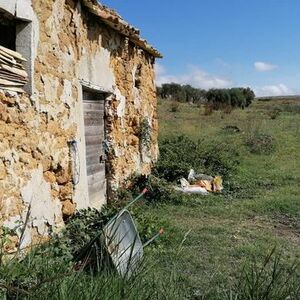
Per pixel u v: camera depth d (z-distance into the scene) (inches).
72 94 274.8
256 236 305.3
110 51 361.7
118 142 388.5
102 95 363.9
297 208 393.4
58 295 132.0
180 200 398.9
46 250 178.5
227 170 544.7
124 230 200.7
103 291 138.6
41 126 233.0
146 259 170.2
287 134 928.3
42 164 233.3
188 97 2085.4
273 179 550.3
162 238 269.6
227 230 315.6
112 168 376.8
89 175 335.9
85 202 289.9
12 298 138.9
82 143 289.4
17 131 210.2
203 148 588.7
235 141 820.6
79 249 208.8
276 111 1509.6
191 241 280.7
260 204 403.9
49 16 241.3
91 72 317.1
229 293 161.8
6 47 226.2
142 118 460.8
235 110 1626.5
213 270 228.7
